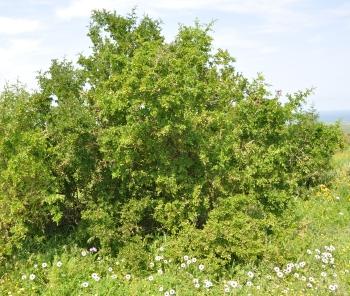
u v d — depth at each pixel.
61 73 9.77
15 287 7.62
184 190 9.10
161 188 9.04
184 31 10.26
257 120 10.62
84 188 9.47
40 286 7.73
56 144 9.33
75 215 9.88
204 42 10.21
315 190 14.52
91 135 9.24
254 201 9.33
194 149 9.20
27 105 9.22
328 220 11.75
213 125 9.49
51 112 9.41
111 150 8.91
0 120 8.79
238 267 8.60
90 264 8.35
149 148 8.87
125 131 8.66
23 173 8.38
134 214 8.97
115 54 9.86
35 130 9.16
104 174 9.42
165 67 8.66
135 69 8.49
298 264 8.84
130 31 10.91
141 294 7.54
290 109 10.81
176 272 8.32
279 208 10.10
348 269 8.80
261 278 8.36
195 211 9.12
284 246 9.25
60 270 7.94
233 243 8.64
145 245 9.07
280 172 10.45
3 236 8.62
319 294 7.79
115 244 9.05
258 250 8.61
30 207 8.98
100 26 10.84
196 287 7.77
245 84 10.94
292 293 7.82
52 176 8.96
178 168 9.04
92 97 9.73
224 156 9.14
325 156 15.20
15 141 8.57
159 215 9.07
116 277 8.00
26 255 8.77
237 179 9.35
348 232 10.98
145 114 8.59
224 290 7.70
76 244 8.97
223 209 8.97
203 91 9.31
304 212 12.24
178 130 8.66
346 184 15.10
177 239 8.91
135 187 9.20
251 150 9.99
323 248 9.67
